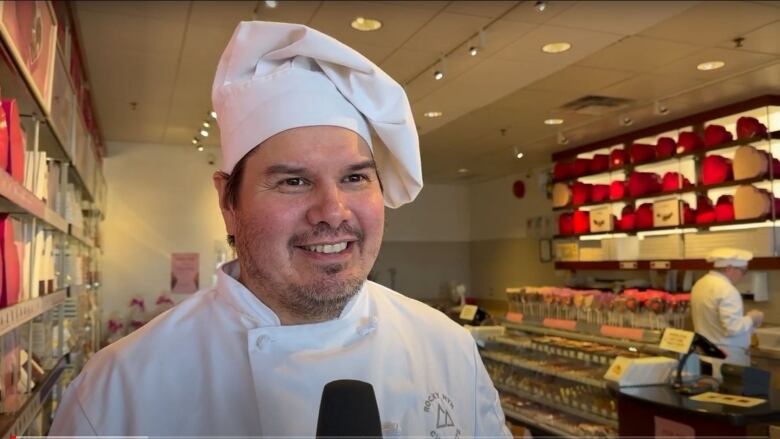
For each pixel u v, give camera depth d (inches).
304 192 36.1
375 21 131.5
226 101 39.5
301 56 38.3
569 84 173.3
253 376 36.5
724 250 156.6
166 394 37.9
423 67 160.9
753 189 173.9
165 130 240.7
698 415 98.7
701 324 155.2
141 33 137.7
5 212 65.7
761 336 151.3
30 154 77.1
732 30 133.7
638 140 224.7
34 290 76.8
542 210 314.7
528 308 193.8
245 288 38.6
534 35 138.5
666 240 211.8
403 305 47.1
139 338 40.0
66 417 38.1
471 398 45.8
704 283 155.0
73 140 118.0
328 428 21.1
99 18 129.0
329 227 35.4
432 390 43.1
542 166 310.0
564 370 154.3
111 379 38.1
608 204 237.5
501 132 233.5
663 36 137.4
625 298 156.1
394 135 40.6
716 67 156.9
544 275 310.2
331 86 37.9
